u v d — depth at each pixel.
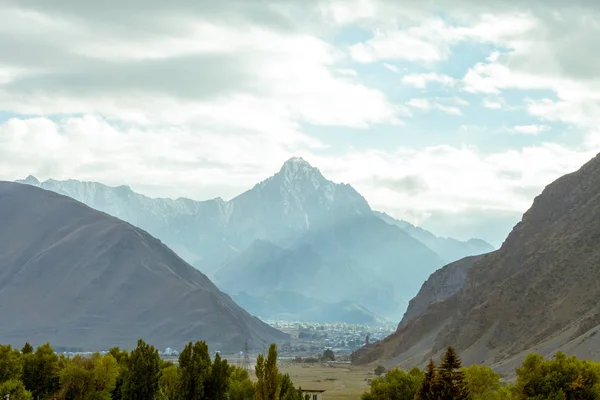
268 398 70.31
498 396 101.12
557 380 92.94
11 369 111.12
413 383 111.75
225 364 103.38
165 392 104.38
